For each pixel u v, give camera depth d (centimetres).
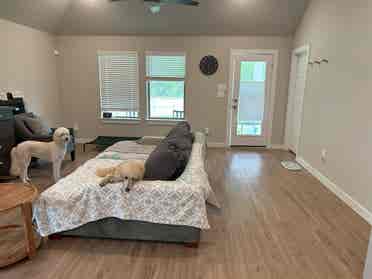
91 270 204
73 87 604
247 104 589
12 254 215
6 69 432
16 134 409
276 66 566
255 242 243
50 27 540
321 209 310
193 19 527
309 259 221
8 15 423
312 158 435
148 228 233
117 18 532
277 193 354
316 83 425
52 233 233
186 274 201
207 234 255
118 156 349
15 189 221
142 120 611
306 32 475
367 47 295
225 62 571
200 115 600
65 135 363
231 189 365
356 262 218
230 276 200
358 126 307
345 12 341
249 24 532
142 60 581
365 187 291
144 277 197
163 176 238
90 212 227
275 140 599
